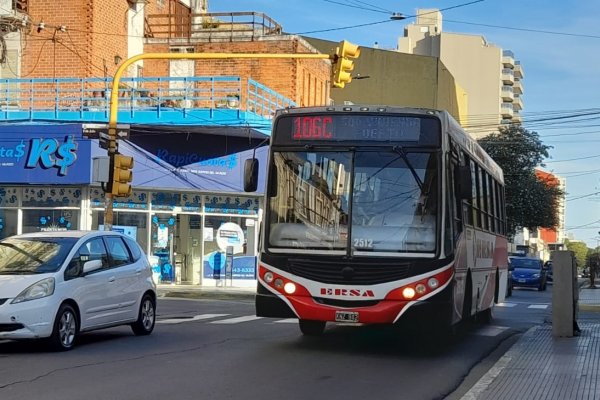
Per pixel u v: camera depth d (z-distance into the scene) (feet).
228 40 113.80
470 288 41.19
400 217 34.27
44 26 101.09
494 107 328.49
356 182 34.86
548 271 162.40
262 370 30.76
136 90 91.40
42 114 91.81
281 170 35.86
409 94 185.16
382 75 183.21
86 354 34.55
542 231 464.24
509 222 189.57
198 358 33.71
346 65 61.26
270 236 35.27
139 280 42.22
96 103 95.66
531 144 187.42
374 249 33.94
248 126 90.07
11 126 89.35
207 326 48.62
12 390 25.86
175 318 55.06
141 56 63.82
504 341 44.52
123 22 108.68
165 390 26.20
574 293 44.98
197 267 96.63
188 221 96.43
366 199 34.63
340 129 35.60
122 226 92.12
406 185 34.60
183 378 28.58
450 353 37.58
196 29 126.31
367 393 26.84
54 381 27.58
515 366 32.91
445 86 197.57
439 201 34.32
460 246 36.91
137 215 93.30
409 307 33.32
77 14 101.09
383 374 30.81
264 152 98.22
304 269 34.40
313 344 39.19
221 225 97.71
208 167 94.63
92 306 37.40
